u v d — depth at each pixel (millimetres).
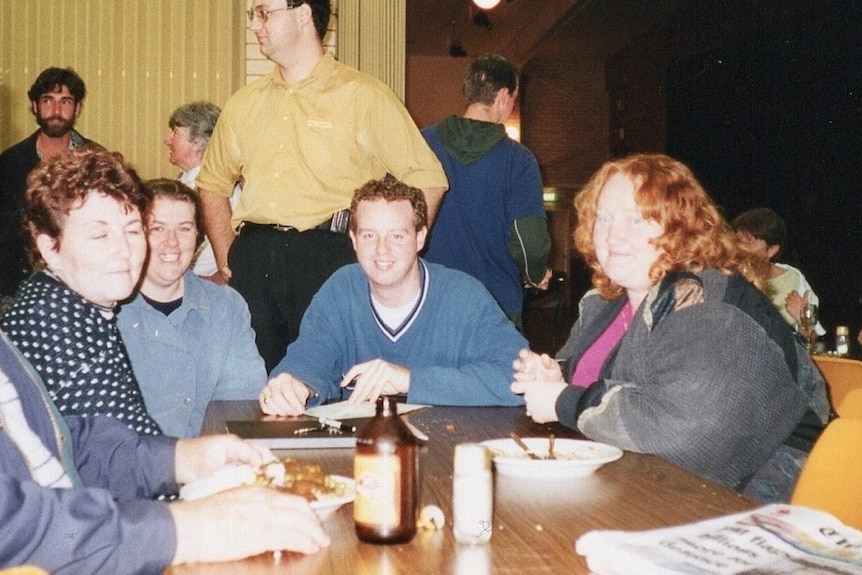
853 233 9195
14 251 3605
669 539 1059
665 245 1881
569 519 1231
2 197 4273
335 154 3258
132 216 1708
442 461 1598
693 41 11359
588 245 2248
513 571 1021
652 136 12758
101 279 1681
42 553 1025
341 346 2590
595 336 2264
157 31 5512
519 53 14133
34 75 5449
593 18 11961
